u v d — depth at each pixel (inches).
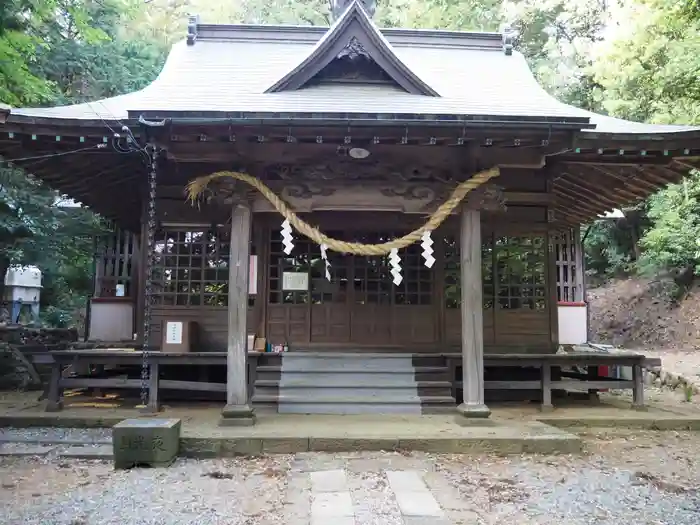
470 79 378.6
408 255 351.3
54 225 487.8
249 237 275.0
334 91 310.0
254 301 341.4
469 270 274.2
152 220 266.5
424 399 297.4
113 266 454.9
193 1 850.1
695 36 478.9
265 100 287.6
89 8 542.9
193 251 341.4
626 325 745.6
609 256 858.1
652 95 579.2
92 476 207.3
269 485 196.7
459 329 346.0
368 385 305.4
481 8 739.4
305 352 331.6
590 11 928.9
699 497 187.8
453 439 240.2
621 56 612.7
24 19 436.5
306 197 275.0
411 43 441.7
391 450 239.3
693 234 565.9
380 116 234.7
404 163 270.5
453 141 251.1
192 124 234.8
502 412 314.7
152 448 219.5
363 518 163.6
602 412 316.5
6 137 261.4
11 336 450.3
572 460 232.4
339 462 223.6
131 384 301.9
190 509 172.9
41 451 236.7
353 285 347.9
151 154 277.6
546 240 350.3
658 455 242.1
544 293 348.8
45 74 525.0
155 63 687.1
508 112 288.5
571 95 831.1
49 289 669.3
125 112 298.4
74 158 296.5
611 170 317.4
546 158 300.7
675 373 460.1
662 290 762.8
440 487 194.1
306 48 420.8
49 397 301.1
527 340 344.8
